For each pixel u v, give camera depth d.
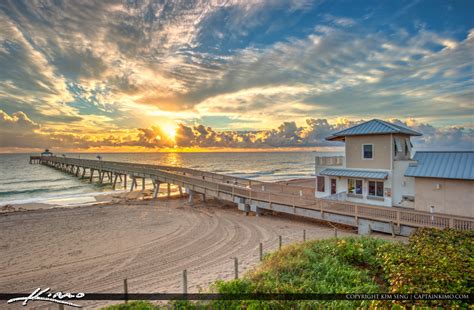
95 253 14.94
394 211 14.75
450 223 12.88
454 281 5.55
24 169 89.56
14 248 15.86
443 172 15.44
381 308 5.38
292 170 85.06
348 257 9.14
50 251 15.33
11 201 33.88
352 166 20.48
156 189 35.09
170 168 44.78
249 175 68.75
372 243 10.14
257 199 22.05
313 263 8.84
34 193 41.59
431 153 17.08
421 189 16.27
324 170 22.06
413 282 5.74
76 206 29.19
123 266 13.08
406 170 16.92
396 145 18.84
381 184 18.80
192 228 19.58
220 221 21.19
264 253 13.65
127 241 16.94
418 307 4.96
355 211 16.27
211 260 13.42
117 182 57.56
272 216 21.94
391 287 6.13
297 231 17.70
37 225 20.86
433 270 5.96
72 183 55.84
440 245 7.82
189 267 12.64
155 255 14.45
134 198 34.97
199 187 27.78
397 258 7.08
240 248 15.00
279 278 7.92
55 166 91.69
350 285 7.29
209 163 119.50
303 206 18.86
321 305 6.16
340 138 22.36
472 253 7.25
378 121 20.23
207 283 10.55
